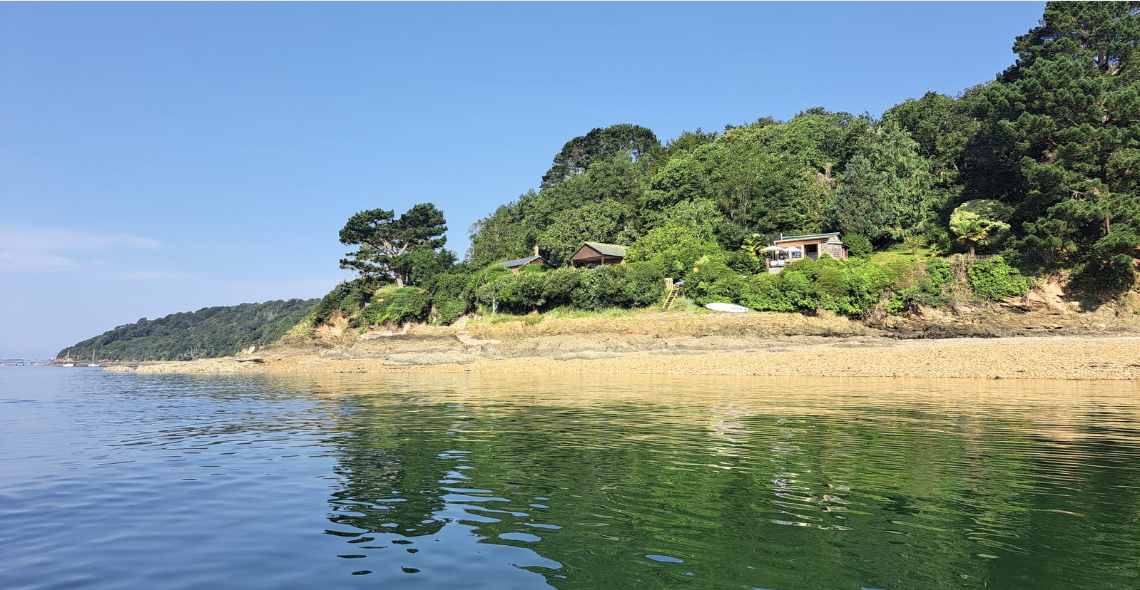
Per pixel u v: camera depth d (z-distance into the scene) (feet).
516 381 138.92
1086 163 155.33
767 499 35.19
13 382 210.38
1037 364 120.47
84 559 27.37
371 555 27.25
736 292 186.50
